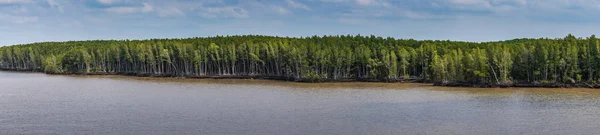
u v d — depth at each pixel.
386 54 165.38
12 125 73.25
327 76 165.62
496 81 133.38
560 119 76.31
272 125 72.12
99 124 73.62
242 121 75.44
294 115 81.00
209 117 79.12
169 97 109.44
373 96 110.06
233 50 189.12
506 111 84.62
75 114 83.12
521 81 134.12
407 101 99.25
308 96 111.31
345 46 181.88
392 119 76.81
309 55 168.62
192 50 195.12
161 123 74.00
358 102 98.19
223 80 172.12
